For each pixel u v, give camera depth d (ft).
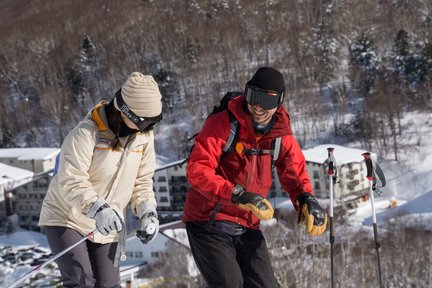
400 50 177.88
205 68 201.98
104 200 10.10
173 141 171.12
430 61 169.27
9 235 130.82
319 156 117.29
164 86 188.85
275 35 214.28
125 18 261.24
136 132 10.32
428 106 161.58
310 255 58.80
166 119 183.42
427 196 96.43
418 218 88.48
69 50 243.81
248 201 10.18
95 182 10.43
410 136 152.66
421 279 63.77
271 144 11.02
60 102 200.95
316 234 11.02
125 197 10.78
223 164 11.04
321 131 165.89
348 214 95.55
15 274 102.99
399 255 67.21
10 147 195.93
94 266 10.89
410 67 172.55
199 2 250.37
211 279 11.11
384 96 158.30
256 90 10.39
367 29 218.59
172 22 240.73
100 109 10.27
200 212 11.38
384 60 186.29
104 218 9.88
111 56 228.43
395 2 233.14
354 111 171.73
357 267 61.00
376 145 151.33
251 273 11.17
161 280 71.31
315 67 187.93
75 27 272.51
